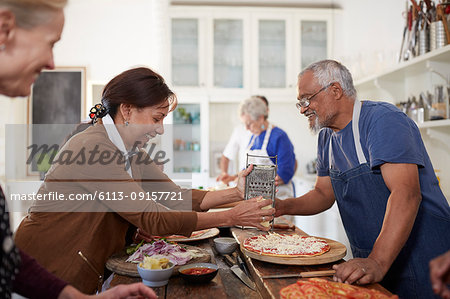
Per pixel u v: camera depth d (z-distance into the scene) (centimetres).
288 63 475
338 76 146
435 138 252
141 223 126
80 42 459
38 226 124
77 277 122
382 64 329
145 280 111
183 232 131
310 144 519
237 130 430
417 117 263
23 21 76
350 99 147
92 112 133
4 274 75
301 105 152
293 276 115
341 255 128
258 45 473
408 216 118
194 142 467
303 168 519
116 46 463
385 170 128
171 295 105
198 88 466
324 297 88
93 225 126
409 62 259
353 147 146
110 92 130
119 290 88
